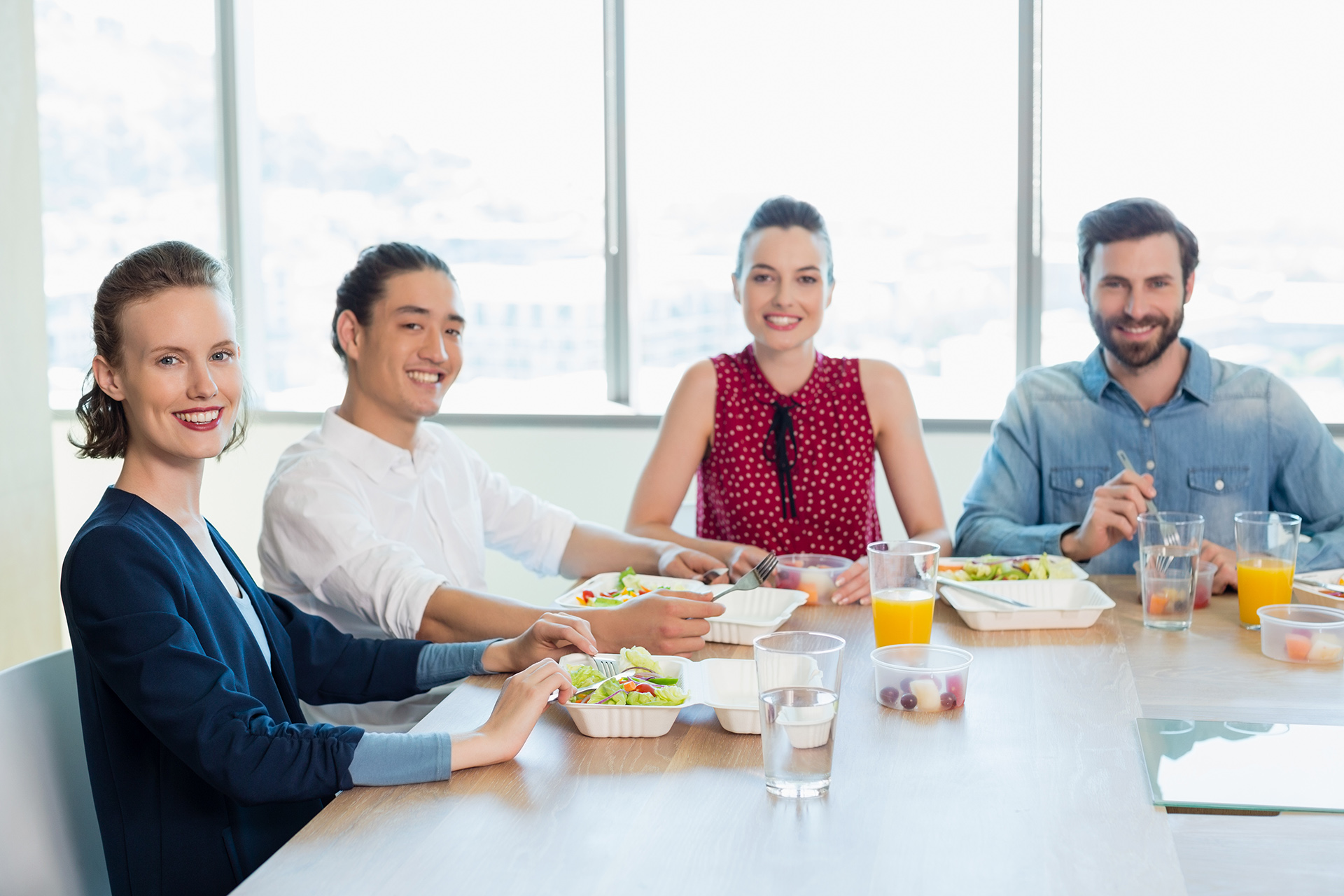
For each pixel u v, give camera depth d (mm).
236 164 3830
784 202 2098
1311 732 1114
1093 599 1537
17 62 2414
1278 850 875
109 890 1230
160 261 1187
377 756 1021
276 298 3936
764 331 2080
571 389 3848
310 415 3812
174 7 3881
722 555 1874
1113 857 859
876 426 2160
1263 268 3439
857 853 869
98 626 1064
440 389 1771
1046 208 3525
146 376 1171
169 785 1129
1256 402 2045
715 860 862
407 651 1384
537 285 3814
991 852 869
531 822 934
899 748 1084
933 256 3619
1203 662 1359
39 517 2482
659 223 3742
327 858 870
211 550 1270
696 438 2146
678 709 1124
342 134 3844
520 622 1474
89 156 3971
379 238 3867
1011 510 2133
